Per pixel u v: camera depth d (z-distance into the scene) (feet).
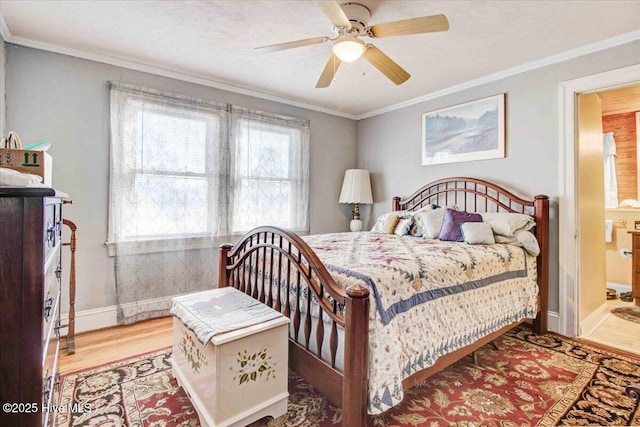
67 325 7.45
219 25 7.34
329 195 14.26
